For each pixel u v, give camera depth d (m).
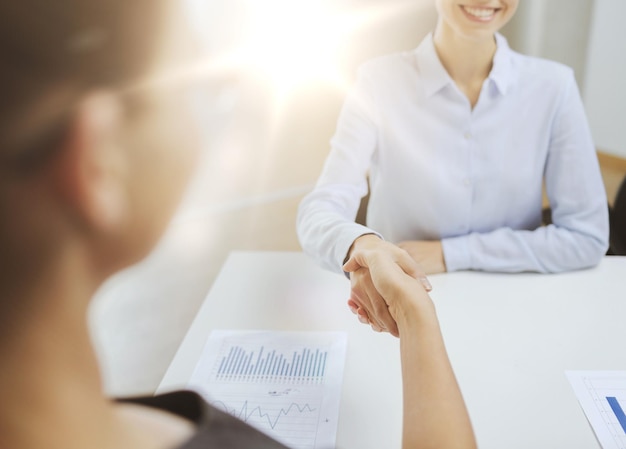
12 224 0.17
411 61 1.32
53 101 0.17
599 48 3.05
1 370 0.18
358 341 0.96
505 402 0.80
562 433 0.75
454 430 0.44
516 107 1.24
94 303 0.20
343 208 1.22
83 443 0.20
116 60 0.18
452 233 1.34
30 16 0.16
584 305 1.02
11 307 0.18
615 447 0.72
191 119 0.20
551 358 0.89
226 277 1.19
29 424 0.19
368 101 1.32
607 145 3.20
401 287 0.64
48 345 0.19
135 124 0.18
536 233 1.18
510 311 1.02
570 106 1.24
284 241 2.71
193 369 0.91
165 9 0.18
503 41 1.26
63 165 0.17
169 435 0.25
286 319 1.03
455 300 1.06
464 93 1.26
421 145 1.29
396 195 1.35
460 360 0.89
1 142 0.17
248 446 0.26
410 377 0.51
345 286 1.13
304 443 0.75
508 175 1.28
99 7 0.17
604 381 0.83
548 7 3.02
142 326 2.17
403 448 0.45
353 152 1.28
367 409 0.80
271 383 0.87
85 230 0.18
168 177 0.20
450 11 1.13
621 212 1.42
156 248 0.20
